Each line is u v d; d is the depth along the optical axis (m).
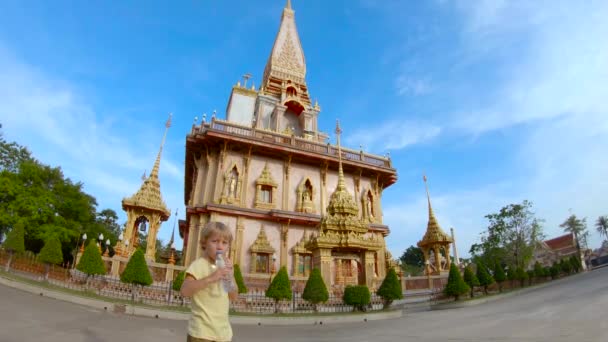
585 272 40.47
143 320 12.02
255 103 40.72
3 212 29.36
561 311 11.43
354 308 16.25
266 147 28.23
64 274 15.80
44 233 30.59
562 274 38.09
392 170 33.31
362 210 31.42
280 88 42.44
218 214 25.30
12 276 14.80
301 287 21.91
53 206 33.97
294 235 27.39
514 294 23.64
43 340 7.36
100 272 16.20
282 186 29.00
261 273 25.03
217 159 27.88
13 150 36.12
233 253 24.69
